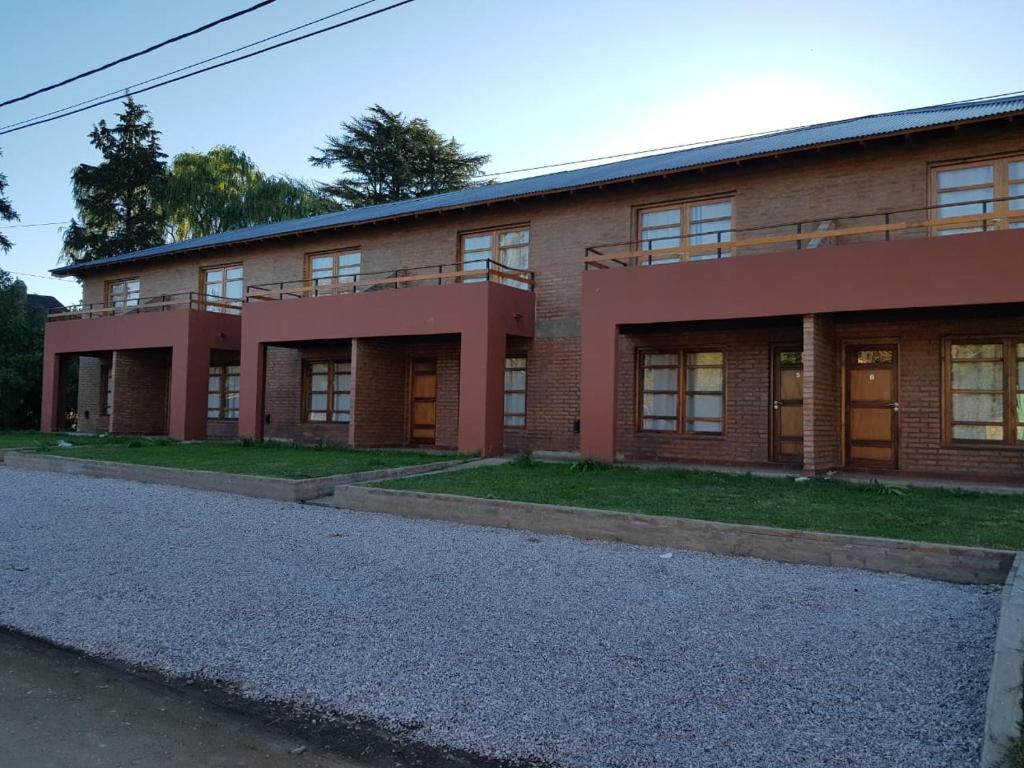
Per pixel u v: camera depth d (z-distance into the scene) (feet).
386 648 16.08
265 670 15.07
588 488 33.45
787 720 12.41
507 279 53.83
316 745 12.12
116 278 79.20
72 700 13.85
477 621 17.76
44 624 17.93
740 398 44.80
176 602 19.47
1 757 11.55
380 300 52.85
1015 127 37.11
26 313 93.20
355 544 26.12
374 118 144.46
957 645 15.75
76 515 31.63
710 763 11.10
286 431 65.26
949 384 39.19
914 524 25.22
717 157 44.42
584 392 43.19
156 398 76.18
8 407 83.97
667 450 46.65
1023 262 32.63
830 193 41.91
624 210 48.83
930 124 37.45
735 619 17.66
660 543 25.71
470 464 43.73
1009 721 10.59
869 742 11.63
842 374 41.73
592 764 11.24
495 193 55.01
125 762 11.47
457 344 56.18
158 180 129.08
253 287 61.16
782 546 23.57
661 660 15.14
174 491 38.42
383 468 41.39
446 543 26.23
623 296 42.42
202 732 12.57
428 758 11.67
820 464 38.11
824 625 17.15
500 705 13.25
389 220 57.52
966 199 38.60
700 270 40.24
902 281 35.04
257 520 30.55
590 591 20.13
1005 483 35.29
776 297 38.06
